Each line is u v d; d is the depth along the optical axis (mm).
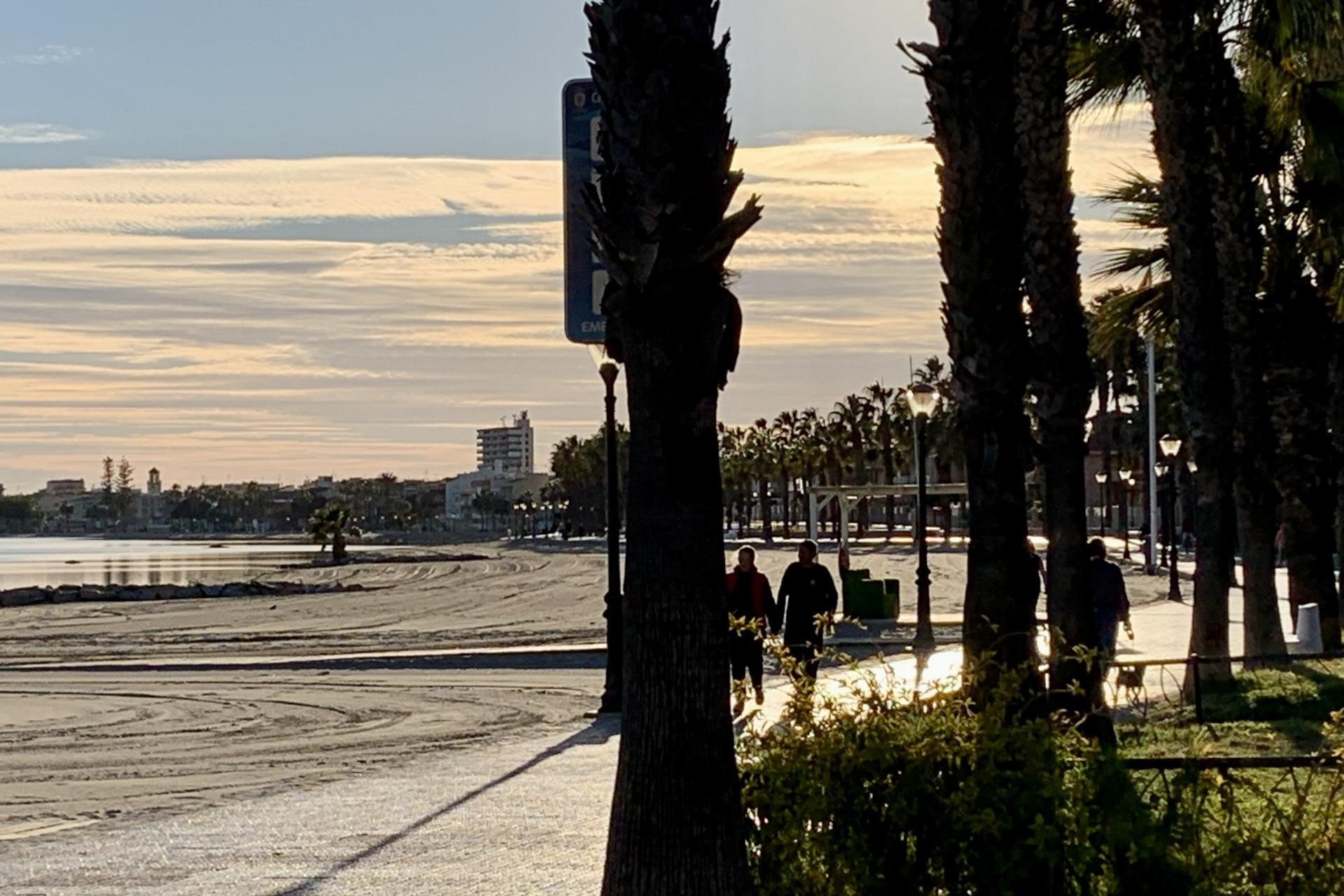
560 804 13180
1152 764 7547
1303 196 22016
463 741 19375
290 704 24719
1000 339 10836
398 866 10484
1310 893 6711
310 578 104688
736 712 8047
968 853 6906
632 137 6789
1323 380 23609
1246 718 16297
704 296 6867
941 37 11000
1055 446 14578
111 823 13125
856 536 136750
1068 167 14648
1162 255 22422
